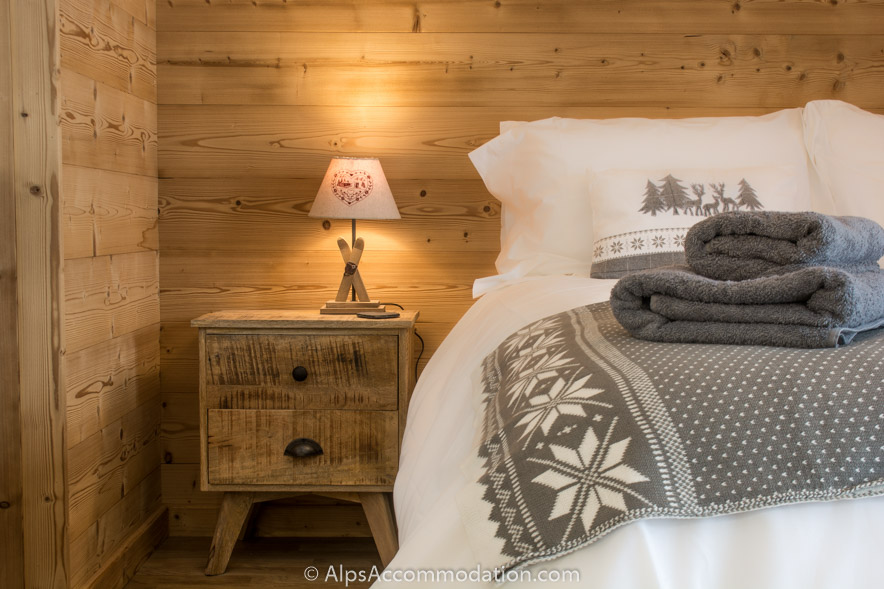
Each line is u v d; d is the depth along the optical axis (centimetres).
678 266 113
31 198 164
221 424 196
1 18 161
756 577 66
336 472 197
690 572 66
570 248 196
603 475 72
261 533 236
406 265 234
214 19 227
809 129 208
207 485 197
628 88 230
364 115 229
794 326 88
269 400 195
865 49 229
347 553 223
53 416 168
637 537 67
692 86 230
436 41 228
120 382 203
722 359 83
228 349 194
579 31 228
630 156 200
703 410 75
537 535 71
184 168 230
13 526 171
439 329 236
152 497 229
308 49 228
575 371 91
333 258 233
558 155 202
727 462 71
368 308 211
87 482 183
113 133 196
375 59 228
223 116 229
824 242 94
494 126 230
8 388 168
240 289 234
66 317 170
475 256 234
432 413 145
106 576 190
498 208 232
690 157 199
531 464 78
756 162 201
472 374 135
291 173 231
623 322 102
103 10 188
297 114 229
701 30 229
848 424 71
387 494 200
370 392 195
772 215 101
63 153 167
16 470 170
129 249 208
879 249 106
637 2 228
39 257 165
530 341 118
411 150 230
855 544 67
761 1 228
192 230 232
